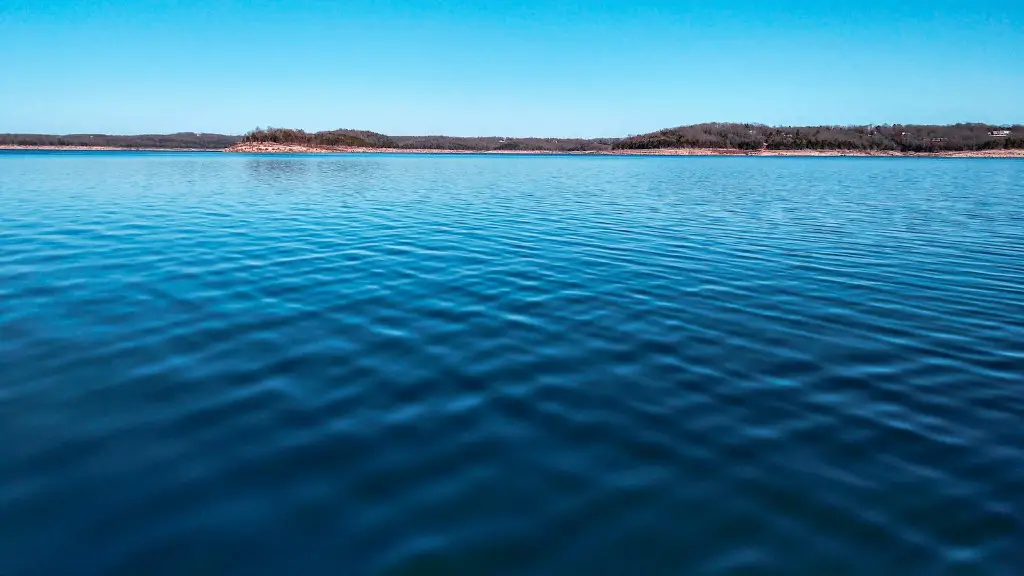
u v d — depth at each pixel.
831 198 29.48
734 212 22.77
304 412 5.45
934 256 13.72
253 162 83.75
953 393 6.05
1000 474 4.53
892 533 3.81
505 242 15.12
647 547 3.66
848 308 9.26
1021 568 3.50
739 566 3.51
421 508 4.02
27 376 6.18
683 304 9.41
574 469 4.54
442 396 5.84
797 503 4.13
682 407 5.68
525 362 6.81
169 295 9.50
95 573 3.37
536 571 3.44
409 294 9.81
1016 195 31.61
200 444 4.84
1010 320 8.68
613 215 21.47
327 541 3.67
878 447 4.94
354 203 25.09
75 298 9.22
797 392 6.06
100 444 4.81
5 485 4.21
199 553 3.54
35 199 25.22
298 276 11.00
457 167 70.75
